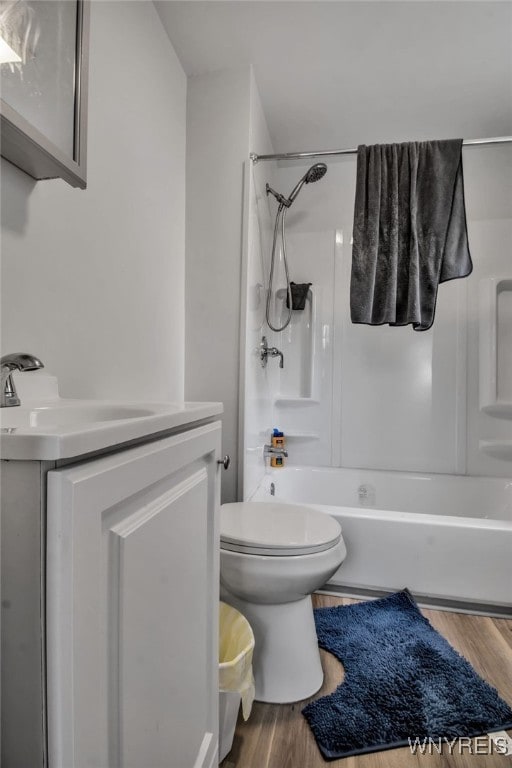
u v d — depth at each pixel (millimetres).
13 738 373
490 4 1416
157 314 1512
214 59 1699
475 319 2271
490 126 2133
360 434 2412
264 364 2152
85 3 878
